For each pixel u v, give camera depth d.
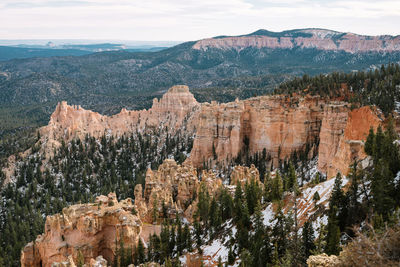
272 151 160.88
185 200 119.56
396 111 111.88
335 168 101.69
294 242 59.28
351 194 65.69
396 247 31.53
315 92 161.38
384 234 33.38
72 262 68.81
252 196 93.06
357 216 62.34
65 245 80.69
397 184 61.66
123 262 79.38
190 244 88.81
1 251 113.62
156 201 106.81
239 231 81.56
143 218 106.69
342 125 128.88
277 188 90.81
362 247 34.25
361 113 109.44
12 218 146.62
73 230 82.88
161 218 106.56
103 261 72.69
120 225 81.94
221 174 162.38
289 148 157.62
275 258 63.62
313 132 156.25
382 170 60.81
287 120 158.38
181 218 107.88
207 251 86.00
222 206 100.88
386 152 69.94
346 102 141.25
